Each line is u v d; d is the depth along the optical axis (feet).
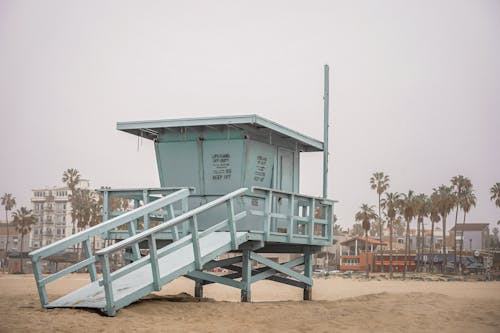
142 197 47.44
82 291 36.06
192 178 51.90
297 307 38.63
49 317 30.32
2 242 424.87
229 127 50.65
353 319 33.53
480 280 253.85
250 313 35.42
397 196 345.51
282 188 55.83
